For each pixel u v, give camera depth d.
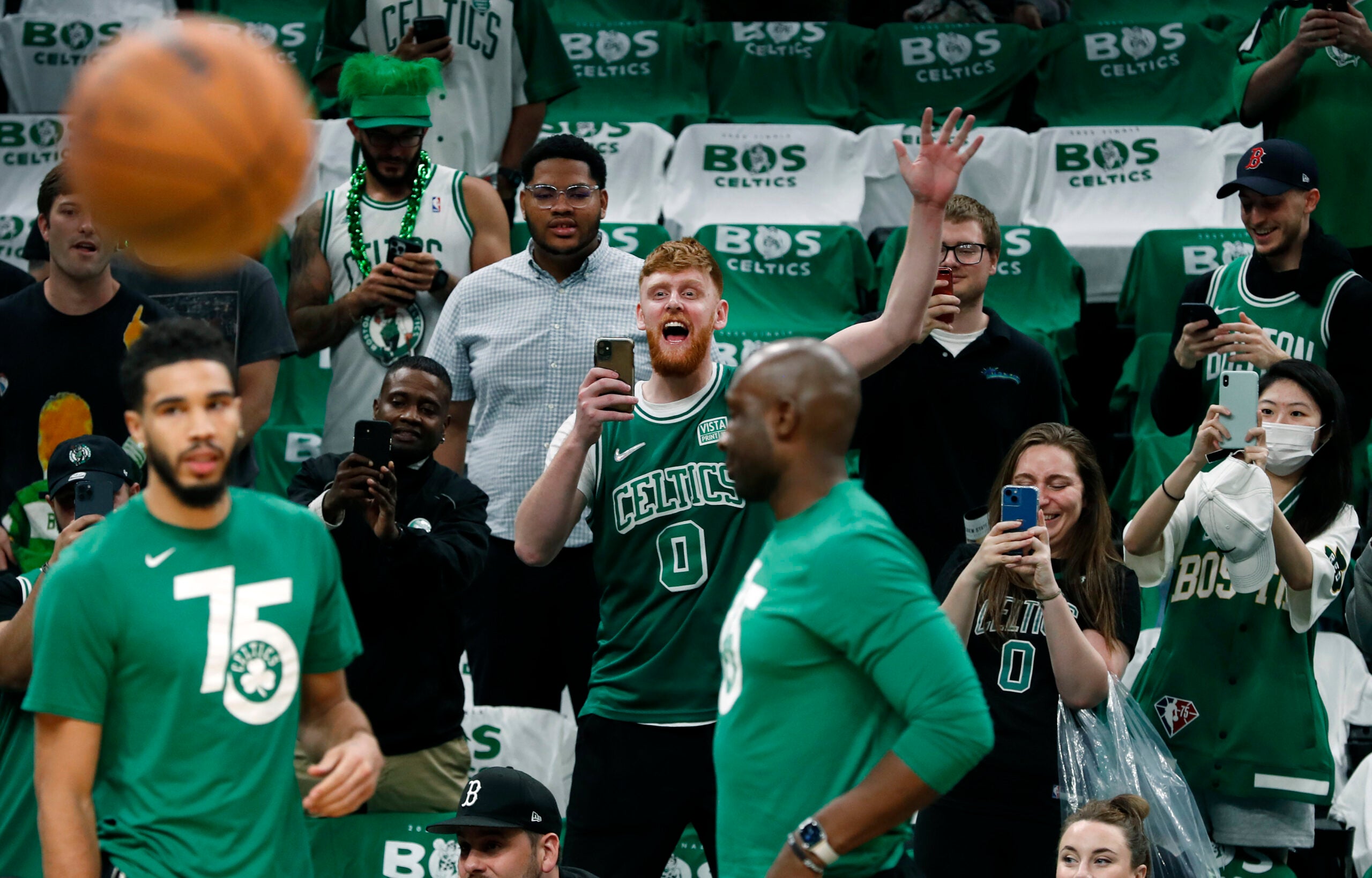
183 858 10.36
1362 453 23.89
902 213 30.75
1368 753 20.81
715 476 15.04
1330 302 20.53
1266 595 17.44
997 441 19.27
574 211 20.00
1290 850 18.72
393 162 22.20
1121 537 23.69
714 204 30.27
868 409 19.42
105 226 10.79
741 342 25.88
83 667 10.29
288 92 11.12
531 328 20.00
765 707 10.46
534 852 15.25
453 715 17.70
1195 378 20.05
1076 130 30.81
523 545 15.05
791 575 10.37
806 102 32.66
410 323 21.88
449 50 25.12
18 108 32.31
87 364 19.12
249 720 10.64
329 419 22.02
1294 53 25.28
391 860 16.92
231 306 19.97
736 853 10.55
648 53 33.12
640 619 15.23
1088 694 15.12
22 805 14.40
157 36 10.92
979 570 15.09
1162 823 15.05
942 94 32.66
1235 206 30.02
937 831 15.68
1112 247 28.98
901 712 10.06
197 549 10.66
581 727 15.52
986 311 20.17
